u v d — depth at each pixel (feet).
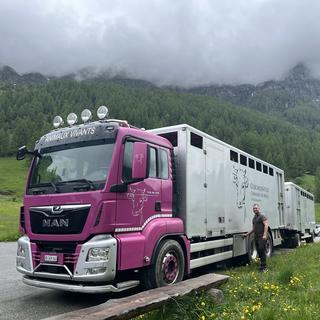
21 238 27.20
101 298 28.09
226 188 40.09
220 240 37.81
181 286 23.12
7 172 439.22
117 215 24.68
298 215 77.20
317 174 430.20
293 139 606.96
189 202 32.01
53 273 24.70
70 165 26.55
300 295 24.91
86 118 28.63
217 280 25.21
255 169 50.01
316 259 45.57
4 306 26.07
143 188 27.02
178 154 32.45
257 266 41.55
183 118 640.17
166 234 28.25
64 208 24.88
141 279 26.96
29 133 508.53
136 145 25.26
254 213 45.14
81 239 23.99
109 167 24.88
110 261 23.48
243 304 23.13
